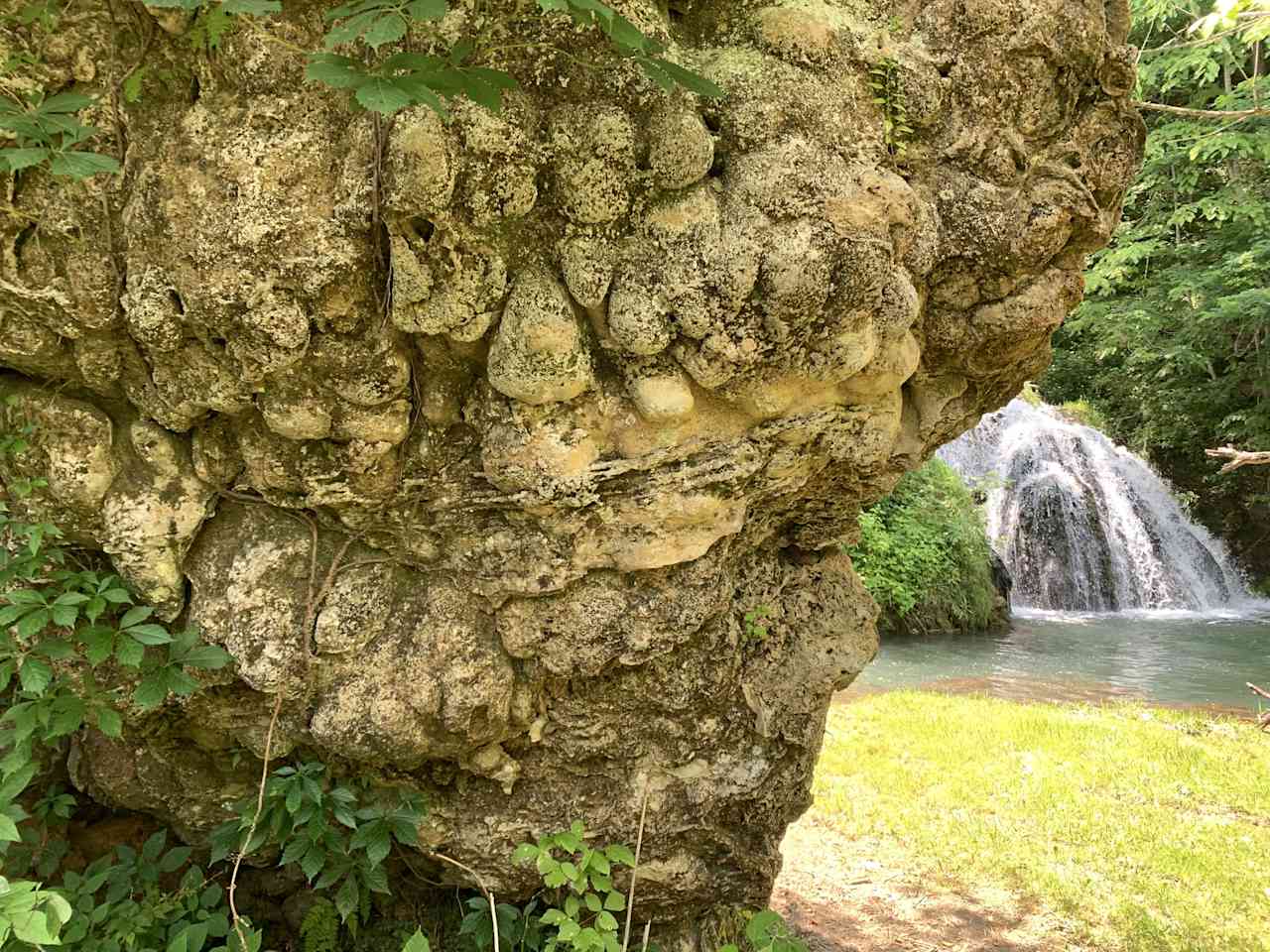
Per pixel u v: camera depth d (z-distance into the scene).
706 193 1.95
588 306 1.99
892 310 2.11
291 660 2.13
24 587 2.00
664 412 2.08
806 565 2.99
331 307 1.88
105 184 1.87
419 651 2.21
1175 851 4.60
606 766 2.54
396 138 1.76
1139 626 12.18
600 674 2.38
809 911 4.03
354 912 2.64
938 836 4.82
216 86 1.89
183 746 2.39
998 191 2.29
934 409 2.69
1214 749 6.39
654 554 2.22
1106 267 13.33
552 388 1.99
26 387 2.03
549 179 1.92
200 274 1.81
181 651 2.03
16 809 1.88
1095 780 5.66
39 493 2.03
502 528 2.22
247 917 2.65
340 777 2.38
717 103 1.96
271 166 1.81
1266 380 13.44
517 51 1.87
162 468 2.10
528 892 2.63
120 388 2.07
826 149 2.01
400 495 2.20
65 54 1.83
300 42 1.87
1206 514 15.12
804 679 2.77
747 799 2.71
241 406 2.02
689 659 2.46
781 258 1.89
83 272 1.87
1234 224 12.94
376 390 2.00
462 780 2.46
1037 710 7.48
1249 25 5.12
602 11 1.43
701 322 1.94
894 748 6.39
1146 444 15.59
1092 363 16.64
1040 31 2.18
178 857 2.40
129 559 2.07
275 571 2.17
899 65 2.16
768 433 2.25
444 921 2.80
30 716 1.91
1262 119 11.03
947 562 11.76
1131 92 2.42
